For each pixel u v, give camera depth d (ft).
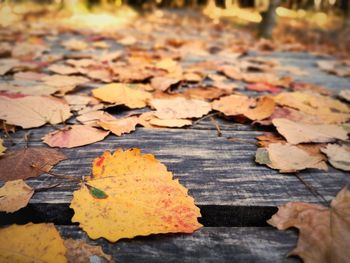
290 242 0.46
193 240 0.45
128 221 0.47
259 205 0.52
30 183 0.54
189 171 0.60
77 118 0.80
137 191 0.53
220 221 0.53
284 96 1.10
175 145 0.70
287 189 0.57
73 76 1.19
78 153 0.65
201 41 2.48
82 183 0.54
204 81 1.28
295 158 0.64
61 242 0.42
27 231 0.44
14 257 0.40
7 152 0.64
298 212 0.50
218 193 0.55
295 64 1.90
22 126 0.73
